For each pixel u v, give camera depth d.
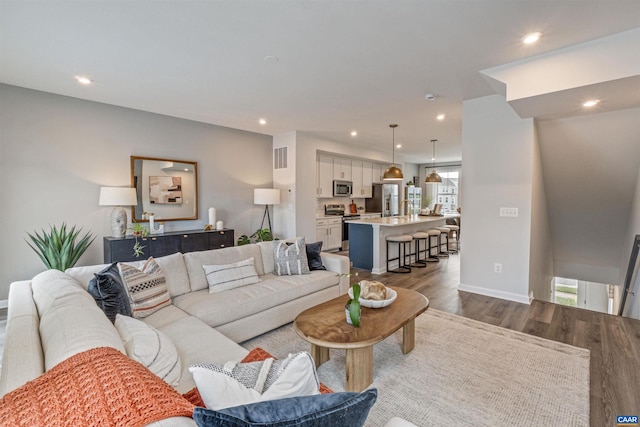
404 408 1.79
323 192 6.98
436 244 6.72
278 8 1.94
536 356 2.36
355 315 1.93
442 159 9.62
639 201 3.59
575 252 5.28
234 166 5.51
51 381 0.76
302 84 3.27
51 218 3.66
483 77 3.05
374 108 4.14
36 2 1.86
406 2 1.88
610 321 3.03
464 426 1.66
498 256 3.73
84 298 1.51
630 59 2.24
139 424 0.64
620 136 3.40
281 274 3.23
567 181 4.24
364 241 5.18
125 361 0.88
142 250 3.97
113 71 2.94
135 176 4.31
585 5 1.90
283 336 2.69
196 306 2.32
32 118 3.50
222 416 0.62
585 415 1.73
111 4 1.89
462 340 2.63
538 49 2.50
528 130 3.45
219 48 2.48
